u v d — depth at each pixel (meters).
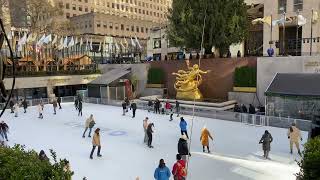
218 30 30.52
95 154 15.16
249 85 27.16
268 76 25.83
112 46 64.38
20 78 36.06
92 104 33.66
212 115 23.73
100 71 43.12
